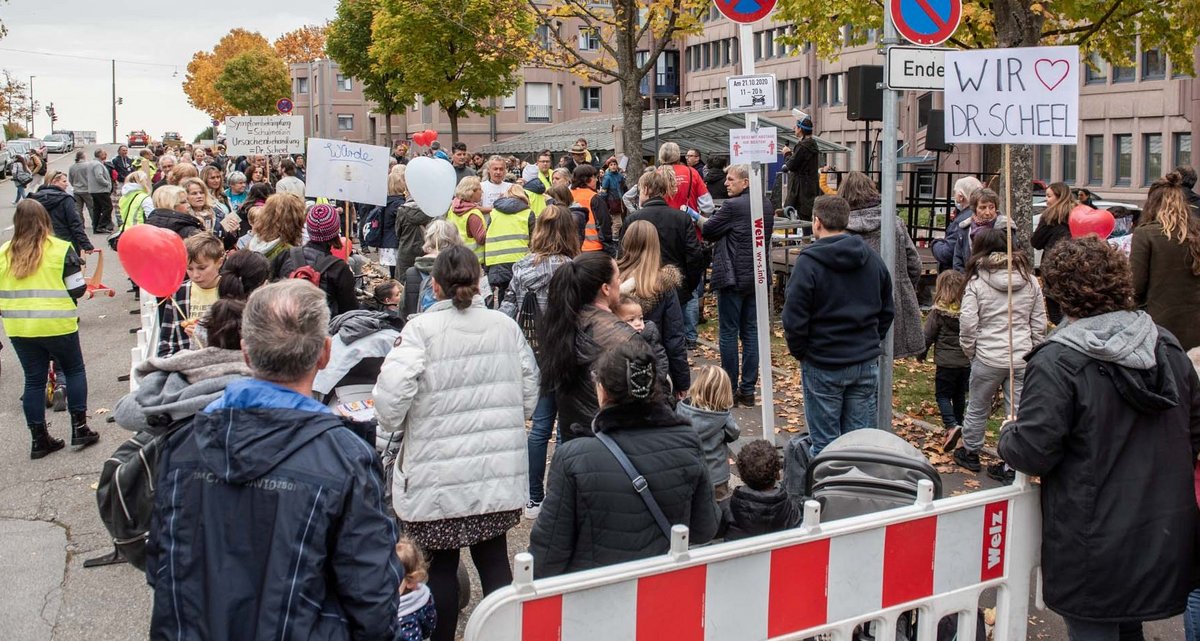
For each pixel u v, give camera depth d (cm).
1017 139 481
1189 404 382
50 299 737
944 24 614
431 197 834
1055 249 381
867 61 4500
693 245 854
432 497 417
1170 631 490
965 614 393
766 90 632
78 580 543
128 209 1254
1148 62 3322
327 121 8194
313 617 250
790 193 1466
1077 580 374
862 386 594
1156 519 367
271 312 266
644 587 316
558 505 361
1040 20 1279
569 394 517
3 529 614
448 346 421
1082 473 369
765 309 641
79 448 768
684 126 2527
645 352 363
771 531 442
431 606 379
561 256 625
